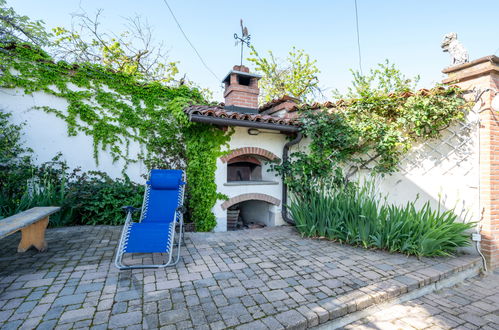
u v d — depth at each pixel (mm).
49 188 5652
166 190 5070
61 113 6180
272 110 8133
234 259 4156
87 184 6059
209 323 2438
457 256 4520
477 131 4566
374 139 5777
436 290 3674
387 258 4316
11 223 3311
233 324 2430
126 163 6656
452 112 4770
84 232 5328
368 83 6980
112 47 14336
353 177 6383
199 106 6074
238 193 6445
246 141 6535
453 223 4523
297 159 6949
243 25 8094
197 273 3572
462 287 3834
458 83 4801
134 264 3830
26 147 5898
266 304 2797
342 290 3156
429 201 5215
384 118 5668
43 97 6066
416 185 5445
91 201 5867
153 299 2848
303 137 6992
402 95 5203
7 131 5711
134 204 5980
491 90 4410
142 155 6801
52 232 5293
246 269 3752
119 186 6152
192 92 7551
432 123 5023
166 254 4270
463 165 4789
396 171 5727
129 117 6699
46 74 6062
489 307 3234
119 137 6625
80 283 3176
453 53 4949
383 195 5930
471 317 2986
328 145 6258
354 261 4148
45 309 2598
